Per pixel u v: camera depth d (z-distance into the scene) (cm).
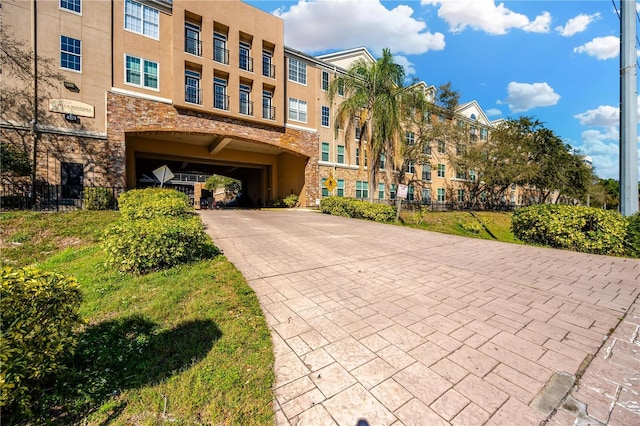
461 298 371
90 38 1256
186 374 213
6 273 194
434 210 2273
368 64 1459
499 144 2398
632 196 735
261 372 217
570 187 2783
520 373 221
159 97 1416
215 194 4209
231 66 1609
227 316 304
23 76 1123
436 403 189
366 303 351
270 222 1123
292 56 1923
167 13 1448
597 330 289
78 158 1226
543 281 443
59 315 202
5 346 158
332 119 2130
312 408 184
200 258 517
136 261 430
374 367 226
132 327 281
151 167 2436
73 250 686
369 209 1319
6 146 1038
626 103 740
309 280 434
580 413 181
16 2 1112
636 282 440
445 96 1978
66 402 182
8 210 985
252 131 1717
